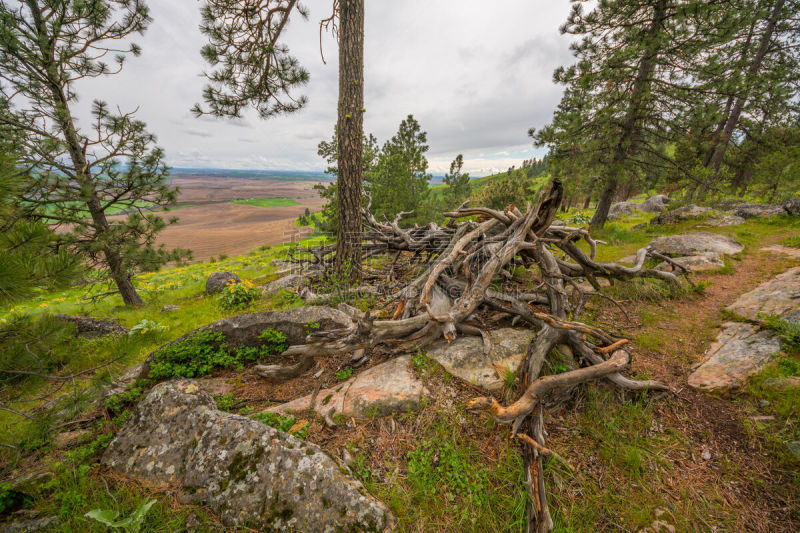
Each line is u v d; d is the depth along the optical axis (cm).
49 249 287
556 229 625
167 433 314
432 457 298
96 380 348
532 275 722
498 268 448
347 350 418
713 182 1505
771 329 389
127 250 945
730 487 247
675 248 840
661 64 1103
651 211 2117
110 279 1049
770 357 343
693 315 516
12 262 242
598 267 599
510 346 419
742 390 320
